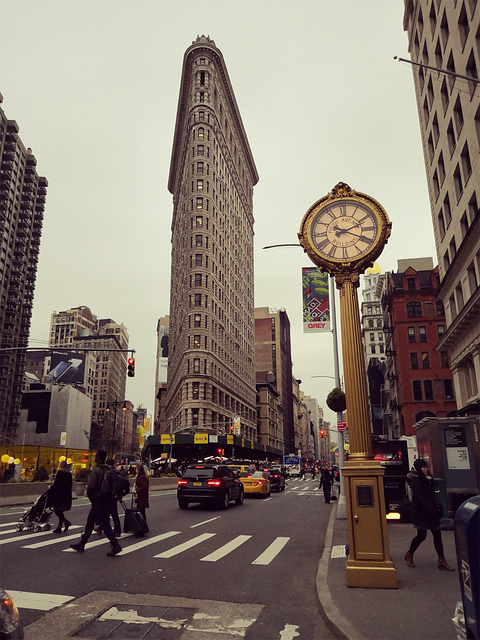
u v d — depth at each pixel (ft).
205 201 254.68
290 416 499.92
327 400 62.34
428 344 175.83
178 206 320.29
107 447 523.29
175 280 329.11
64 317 644.69
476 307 86.12
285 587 23.97
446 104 102.27
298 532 43.27
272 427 402.72
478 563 10.94
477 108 83.66
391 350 196.34
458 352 104.53
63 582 24.39
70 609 19.95
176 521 51.29
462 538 11.71
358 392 25.29
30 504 69.21
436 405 169.17
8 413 315.17
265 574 26.71
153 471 176.55
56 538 38.75
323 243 29.07
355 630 16.44
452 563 26.91
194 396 225.56
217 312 255.09
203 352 230.27
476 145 85.20
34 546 34.83
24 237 337.52
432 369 172.96
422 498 25.88
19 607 20.18
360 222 29.01
